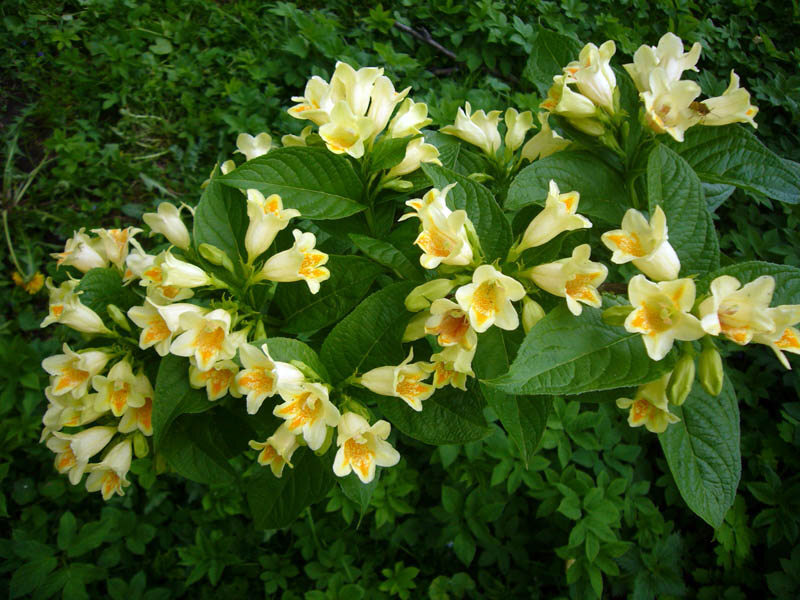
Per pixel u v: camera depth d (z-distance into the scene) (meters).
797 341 0.35
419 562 0.85
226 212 0.42
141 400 0.40
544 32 0.49
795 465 0.82
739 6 1.27
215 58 1.19
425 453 0.85
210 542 0.79
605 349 0.35
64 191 1.04
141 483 0.73
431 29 1.23
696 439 0.40
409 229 0.44
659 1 1.22
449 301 0.36
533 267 0.38
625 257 0.36
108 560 0.75
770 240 0.93
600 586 0.71
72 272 0.49
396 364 0.39
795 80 1.11
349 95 0.42
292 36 1.18
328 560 0.79
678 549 0.79
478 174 0.48
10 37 1.19
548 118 0.51
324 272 0.40
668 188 0.39
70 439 0.41
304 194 0.42
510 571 0.82
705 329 0.33
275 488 0.42
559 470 0.82
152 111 1.15
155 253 0.45
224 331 0.37
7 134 1.08
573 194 0.39
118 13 1.25
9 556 0.72
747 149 0.43
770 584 0.74
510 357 0.39
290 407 0.36
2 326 0.91
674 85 0.41
